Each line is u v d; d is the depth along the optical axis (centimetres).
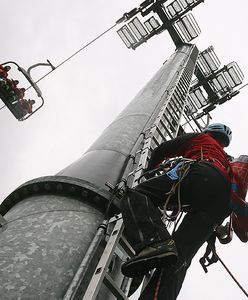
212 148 326
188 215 297
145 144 503
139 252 251
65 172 446
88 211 348
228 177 310
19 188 378
